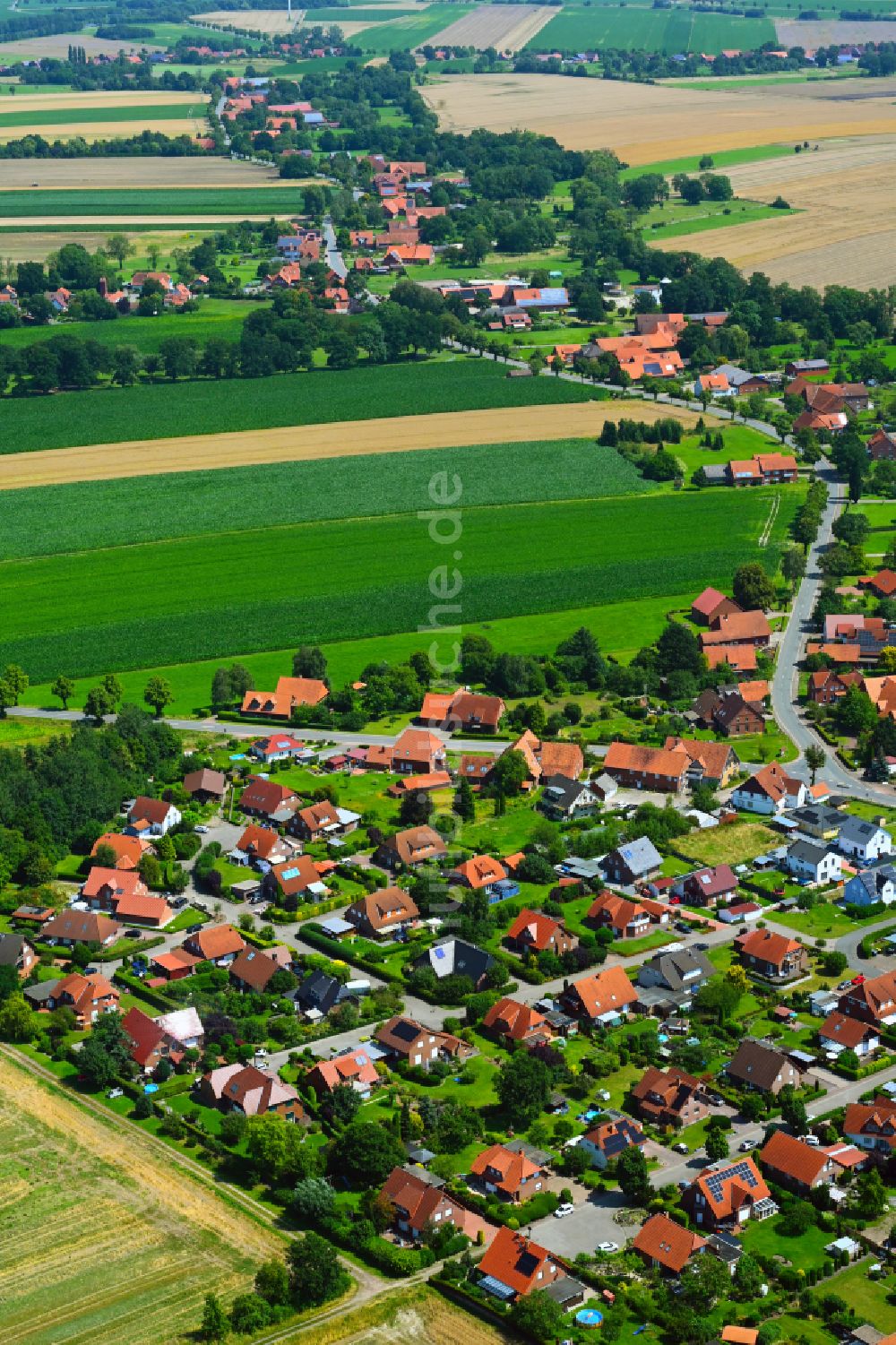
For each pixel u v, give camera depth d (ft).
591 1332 629.10
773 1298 645.10
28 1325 629.51
